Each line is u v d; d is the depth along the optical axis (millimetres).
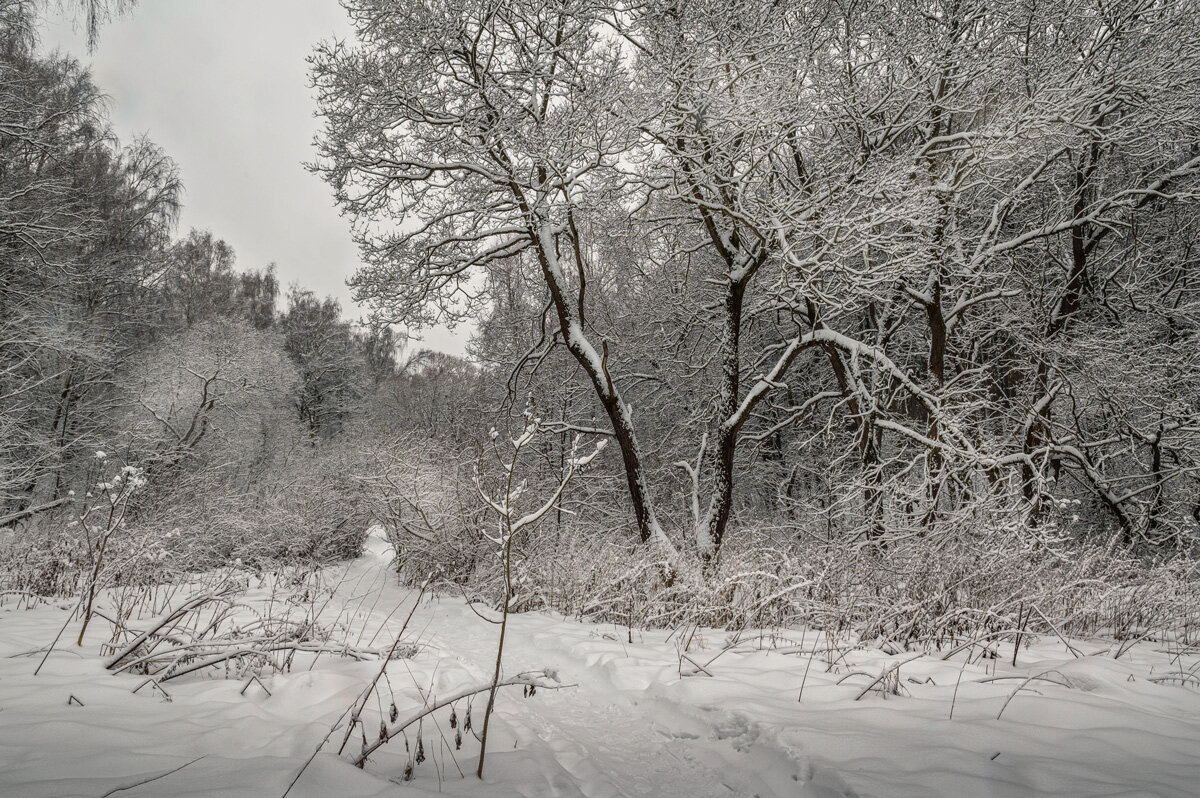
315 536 12461
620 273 17172
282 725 3137
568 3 10750
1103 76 11141
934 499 10102
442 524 10961
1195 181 12344
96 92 19062
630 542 10586
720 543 10617
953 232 12023
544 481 13578
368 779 2590
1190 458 12766
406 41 10383
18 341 14953
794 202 10484
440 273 12078
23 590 6926
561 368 18188
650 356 16594
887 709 3715
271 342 29188
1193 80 11133
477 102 10555
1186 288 13711
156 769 2434
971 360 13477
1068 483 14695
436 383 33562
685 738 3762
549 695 4680
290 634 4695
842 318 15633
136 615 5875
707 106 10367
